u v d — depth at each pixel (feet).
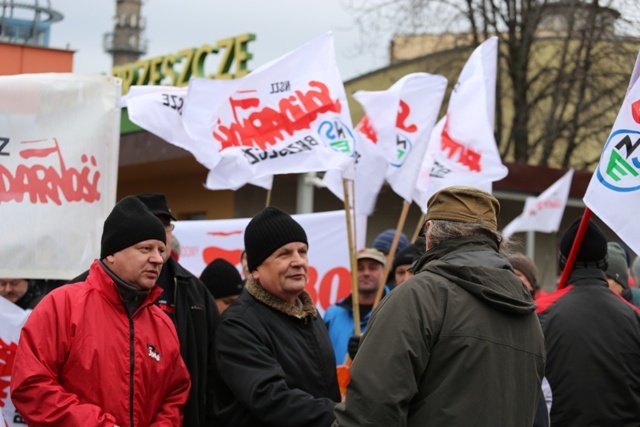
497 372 11.42
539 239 52.75
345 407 11.16
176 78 53.01
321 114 18.63
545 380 16.31
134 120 19.27
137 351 13.70
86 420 12.84
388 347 11.16
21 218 16.56
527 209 36.24
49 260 16.61
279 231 15.08
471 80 22.43
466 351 11.31
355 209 20.63
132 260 13.69
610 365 15.35
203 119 18.51
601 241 16.40
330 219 25.61
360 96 21.06
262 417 14.21
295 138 18.43
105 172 17.11
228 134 18.44
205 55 50.16
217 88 18.62
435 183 21.75
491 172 21.70
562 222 53.11
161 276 16.07
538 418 15.25
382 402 10.93
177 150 44.78
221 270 19.80
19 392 13.07
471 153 21.85
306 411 14.11
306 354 15.14
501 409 11.35
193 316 15.71
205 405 15.57
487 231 12.14
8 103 16.71
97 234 16.94
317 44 19.02
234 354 14.66
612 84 60.44
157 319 14.28
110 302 13.75
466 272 11.62
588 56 60.70
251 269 15.37
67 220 16.76
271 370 14.44
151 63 55.01
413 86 21.15
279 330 15.02
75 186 16.87
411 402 11.35
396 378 11.02
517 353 11.67
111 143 17.19
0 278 16.88
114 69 59.41
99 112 17.13
